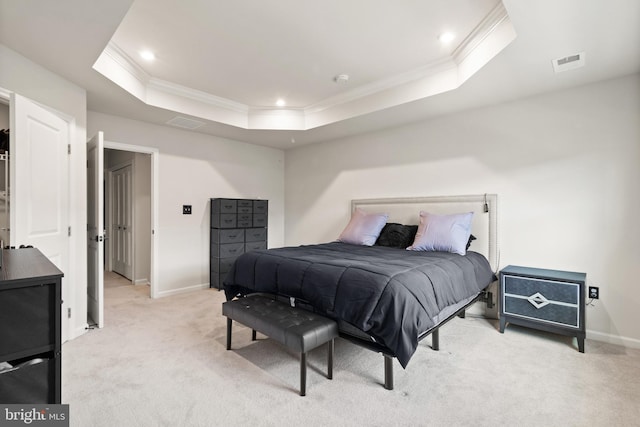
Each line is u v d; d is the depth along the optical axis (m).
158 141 4.00
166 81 3.31
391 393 1.89
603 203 2.67
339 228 4.73
